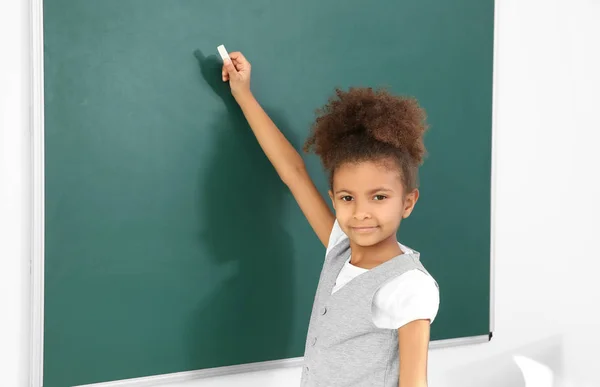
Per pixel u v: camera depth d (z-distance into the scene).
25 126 1.07
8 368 1.07
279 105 1.24
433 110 1.39
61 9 1.06
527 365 1.58
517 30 1.52
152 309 1.15
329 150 1.01
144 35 1.12
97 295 1.11
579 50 1.60
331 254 1.11
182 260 1.17
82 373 1.11
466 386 1.51
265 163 1.24
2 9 1.04
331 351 1.01
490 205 1.48
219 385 1.24
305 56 1.25
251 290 1.24
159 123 1.14
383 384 0.97
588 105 1.62
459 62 1.42
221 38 1.18
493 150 1.47
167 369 1.17
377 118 0.96
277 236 1.25
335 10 1.28
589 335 1.67
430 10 1.38
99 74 1.09
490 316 1.50
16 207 1.07
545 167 1.57
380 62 1.33
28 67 1.07
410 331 0.94
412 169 1.00
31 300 1.06
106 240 1.11
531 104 1.54
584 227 1.64
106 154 1.10
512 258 1.55
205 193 1.19
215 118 1.18
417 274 0.98
